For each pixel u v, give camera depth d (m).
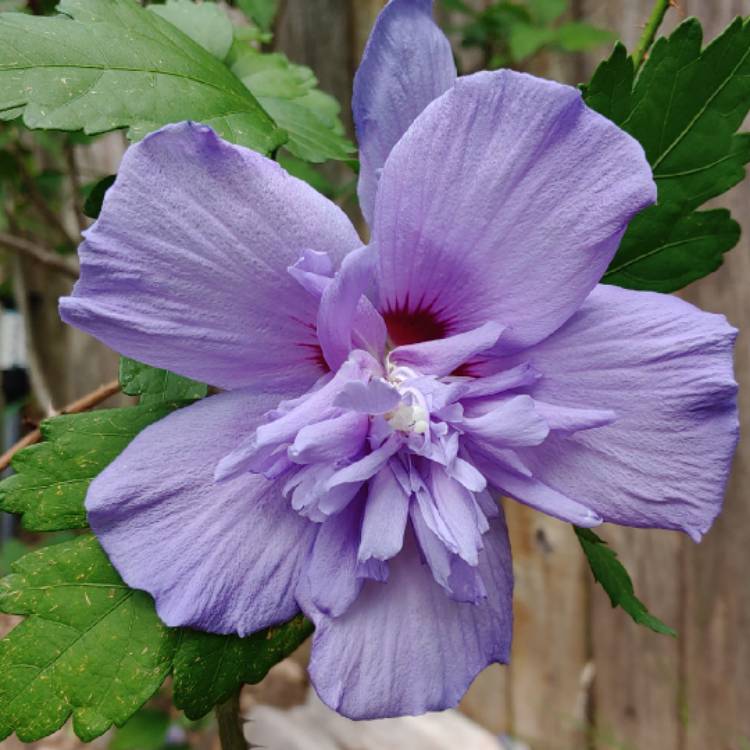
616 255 0.17
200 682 0.15
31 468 0.16
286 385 0.14
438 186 0.13
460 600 0.14
